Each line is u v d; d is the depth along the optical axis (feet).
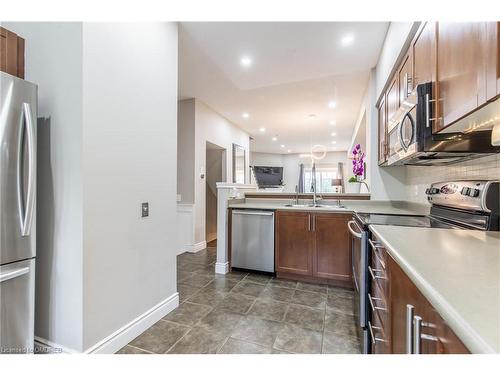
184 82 11.40
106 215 5.08
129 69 5.68
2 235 4.11
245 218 10.18
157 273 6.48
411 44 5.71
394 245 3.26
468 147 4.40
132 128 5.75
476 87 2.98
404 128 5.43
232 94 12.91
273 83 11.32
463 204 4.69
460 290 1.92
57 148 4.79
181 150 13.85
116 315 5.28
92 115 4.81
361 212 7.79
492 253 2.89
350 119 17.39
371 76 10.00
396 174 9.93
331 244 8.97
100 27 5.00
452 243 3.38
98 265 4.90
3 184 4.11
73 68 4.69
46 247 4.86
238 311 6.97
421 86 4.44
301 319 6.54
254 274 10.09
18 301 4.33
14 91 4.24
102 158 5.00
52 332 4.81
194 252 13.48
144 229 6.07
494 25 2.63
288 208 9.58
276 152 32.86
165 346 5.39
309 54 8.79
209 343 5.49
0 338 4.13
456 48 3.51
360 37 7.75
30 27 5.04
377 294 4.32
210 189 17.92
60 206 4.77
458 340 1.63
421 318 2.32
